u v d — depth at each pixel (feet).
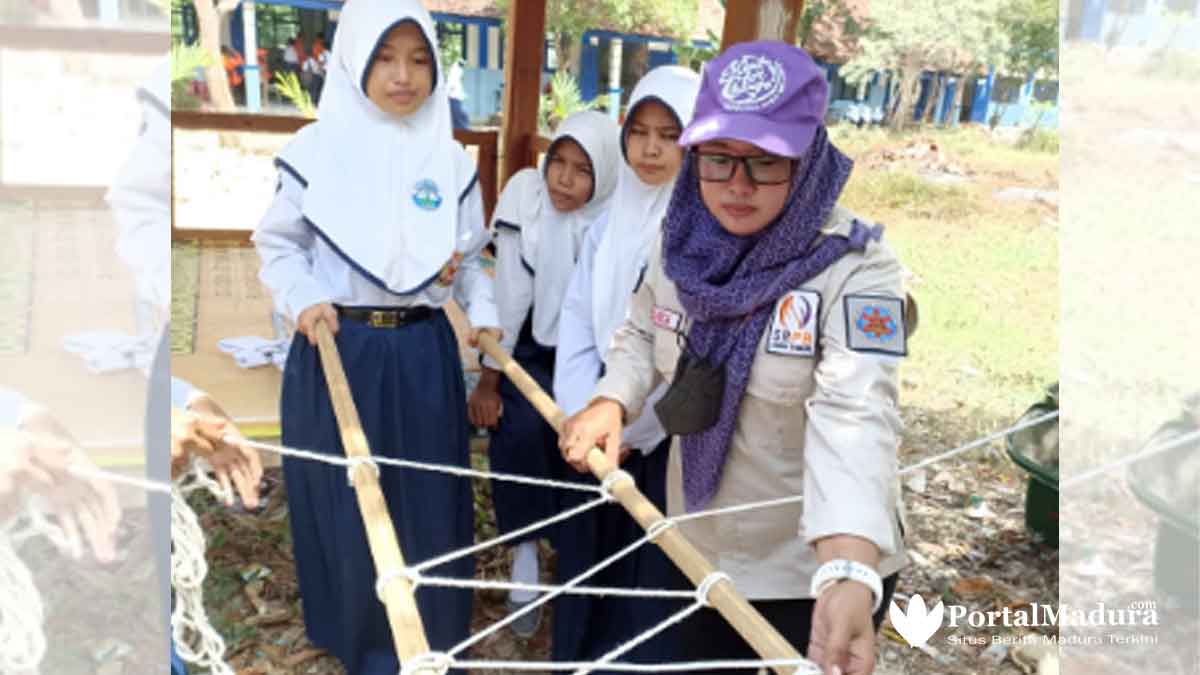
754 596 6.06
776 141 4.89
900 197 35.53
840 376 4.96
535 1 16.90
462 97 51.62
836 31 52.19
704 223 5.65
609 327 8.48
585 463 6.35
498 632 10.18
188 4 46.09
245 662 9.49
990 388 18.10
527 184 10.13
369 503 5.26
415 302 8.25
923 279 25.02
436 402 8.28
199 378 12.53
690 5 53.31
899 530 5.69
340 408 6.36
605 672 8.59
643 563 8.13
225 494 5.83
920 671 9.96
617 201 8.63
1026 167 40.98
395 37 7.73
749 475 5.89
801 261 5.27
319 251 8.16
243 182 35.91
